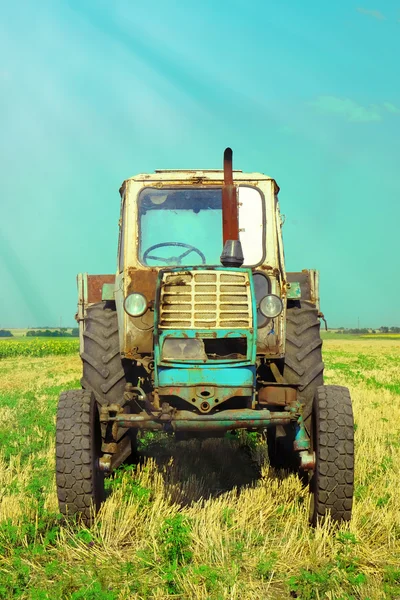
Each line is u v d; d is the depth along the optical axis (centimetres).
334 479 504
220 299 507
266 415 510
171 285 510
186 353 502
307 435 573
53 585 415
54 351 4306
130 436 621
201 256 600
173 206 608
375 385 1655
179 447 804
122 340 572
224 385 502
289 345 611
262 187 602
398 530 506
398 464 711
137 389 546
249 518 539
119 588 411
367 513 538
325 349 5425
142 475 639
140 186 609
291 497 596
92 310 650
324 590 404
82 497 514
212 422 505
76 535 490
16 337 9969
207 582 407
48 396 1475
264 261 586
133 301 518
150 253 596
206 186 610
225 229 570
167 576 409
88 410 534
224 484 655
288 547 470
